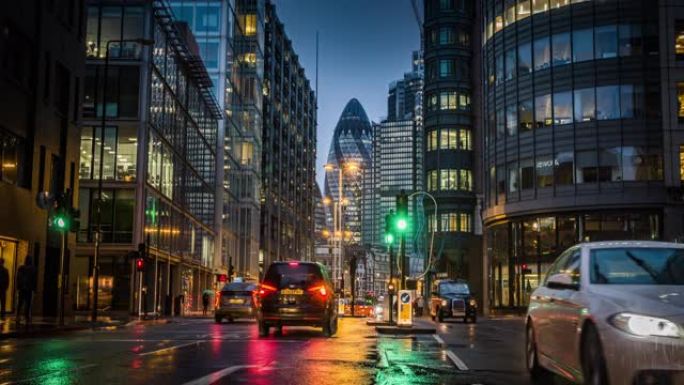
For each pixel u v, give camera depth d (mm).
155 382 9672
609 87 52656
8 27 29547
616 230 51719
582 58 53875
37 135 32156
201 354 14078
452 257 88375
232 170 78375
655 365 6883
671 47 51375
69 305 35656
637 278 8391
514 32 58406
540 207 54812
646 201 50469
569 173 53562
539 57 56281
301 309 21188
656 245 8977
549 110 55188
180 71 58531
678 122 50688
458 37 91562
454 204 89312
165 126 53438
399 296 25891
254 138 84938
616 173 51781
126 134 48094
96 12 48938
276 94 110000
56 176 35312
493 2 61844
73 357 13297
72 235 36375
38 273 32469
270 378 10219
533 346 10664
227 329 26266
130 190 47750
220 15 71625
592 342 7785
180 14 71500
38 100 32219
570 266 9383
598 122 52719
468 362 13453
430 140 91875
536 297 10680
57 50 34469
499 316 59312
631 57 52312
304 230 139000
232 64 76125
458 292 42781
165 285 54188
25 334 20188
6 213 29266
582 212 52844
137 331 24250
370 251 175875
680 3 51625
